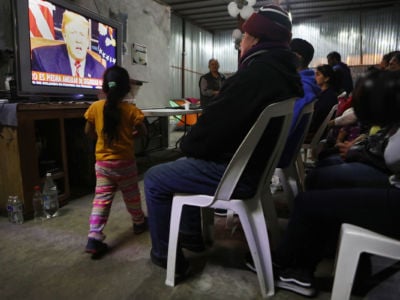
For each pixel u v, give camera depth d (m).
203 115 1.27
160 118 5.32
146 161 4.36
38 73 2.44
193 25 9.77
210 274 1.49
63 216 2.22
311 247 1.27
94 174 2.94
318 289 1.36
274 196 2.62
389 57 2.79
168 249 1.40
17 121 2.04
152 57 5.07
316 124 2.45
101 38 3.19
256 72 1.19
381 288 1.37
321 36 9.05
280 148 1.42
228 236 1.91
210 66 5.54
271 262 1.33
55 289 1.37
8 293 1.34
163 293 1.34
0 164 2.17
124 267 1.55
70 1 3.35
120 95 1.77
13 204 2.08
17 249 1.73
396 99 0.76
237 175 1.25
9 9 2.73
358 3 7.94
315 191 1.19
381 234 1.02
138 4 4.61
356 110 0.83
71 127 2.91
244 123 1.21
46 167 2.39
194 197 1.34
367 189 1.07
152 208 1.44
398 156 0.96
